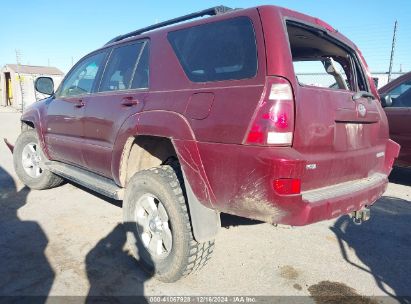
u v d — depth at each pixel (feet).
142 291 9.31
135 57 11.37
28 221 13.48
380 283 10.14
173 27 10.32
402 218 15.30
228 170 7.89
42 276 9.79
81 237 12.22
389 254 11.93
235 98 7.89
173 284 9.67
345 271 10.73
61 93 15.31
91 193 16.98
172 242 9.36
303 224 7.62
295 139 7.57
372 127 10.70
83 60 14.57
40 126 15.89
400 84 19.30
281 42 7.81
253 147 7.49
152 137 10.46
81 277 9.82
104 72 12.66
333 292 9.60
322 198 8.13
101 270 10.21
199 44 9.33
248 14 8.40
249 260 11.12
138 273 10.14
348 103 9.34
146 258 10.07
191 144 8.53
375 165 11.14
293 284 9.92
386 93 19.70
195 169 8.54
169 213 9.26
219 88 8.30
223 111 8.00
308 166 7.98
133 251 10.50
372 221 14.87
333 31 10.66
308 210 7.55
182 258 9.12
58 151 15.08
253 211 7.80
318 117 8.16
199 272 10.32
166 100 9.46
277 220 7.71
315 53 12.42
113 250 11.37
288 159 7.18
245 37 8.28
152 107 9.76
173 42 10.06
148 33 11.16
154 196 9.81
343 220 14.83
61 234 12.41
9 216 13.96
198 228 8.71
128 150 10.69
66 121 13.92
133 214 10.45
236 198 7.88
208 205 8.52
